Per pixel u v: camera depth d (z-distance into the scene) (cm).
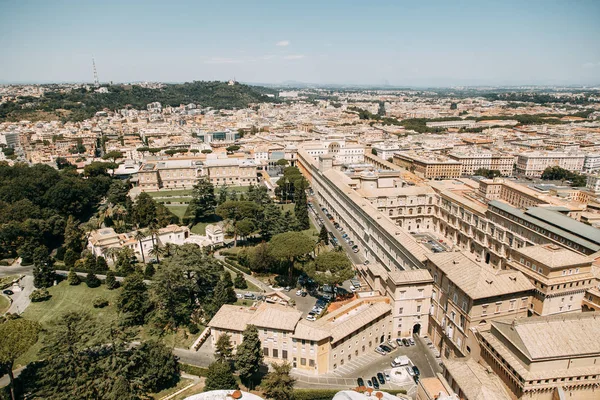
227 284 18200
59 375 11894
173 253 19400
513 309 13538
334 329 13688
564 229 18000
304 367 13562
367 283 18188
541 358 10331
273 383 11938
